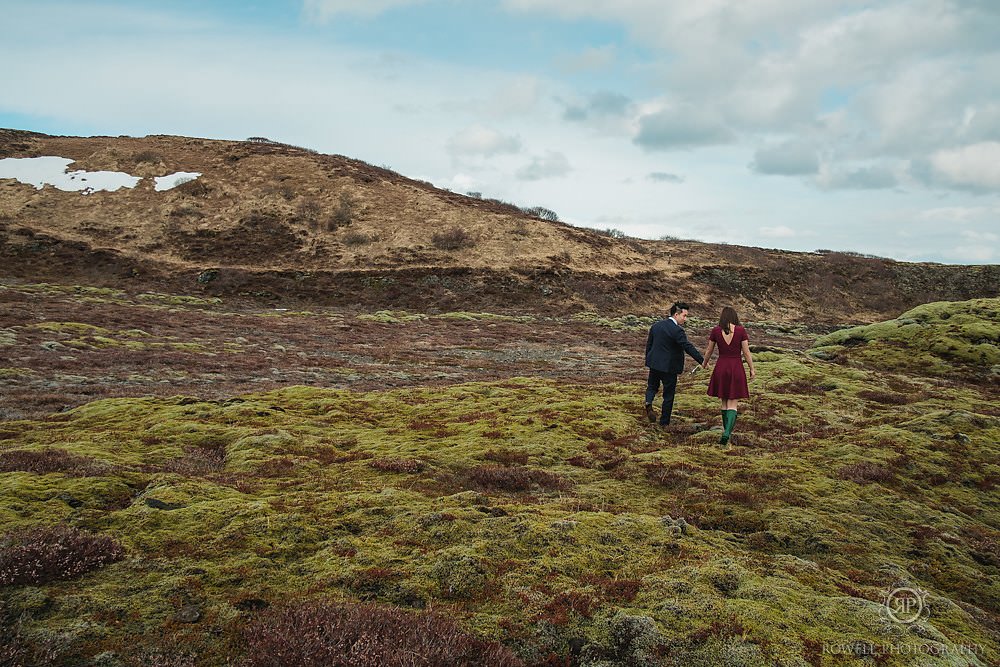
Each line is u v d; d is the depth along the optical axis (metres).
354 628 3.94
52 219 57.66
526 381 17.98
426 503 6.91
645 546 5.99
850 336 27.70
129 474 7.62
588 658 4.18
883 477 9.07
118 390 18.20
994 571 6.64
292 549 5.61
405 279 56.03
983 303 27.23
